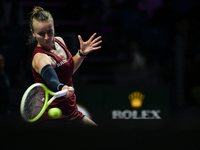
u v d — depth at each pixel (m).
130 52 13.58
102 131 3.69
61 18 14.65
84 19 14.48
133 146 3.70
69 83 5.38
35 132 3.66
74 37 13.21
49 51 5.07
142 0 14.73
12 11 13.68
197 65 12.88
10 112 9.70
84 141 3.66
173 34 13.89
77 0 14.55
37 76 5.04
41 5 14.64
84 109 11.94
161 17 14.20
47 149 3.68
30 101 4.84
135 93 12.36
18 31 12.86
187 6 14.18
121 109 12.24
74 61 5.55
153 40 13.45
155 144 3.67
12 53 12.71
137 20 13.87
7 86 9.66
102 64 14.15
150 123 9.24
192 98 12.70
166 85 12.48
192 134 3.67
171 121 9.48
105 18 14.41
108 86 12.31
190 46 13.70
